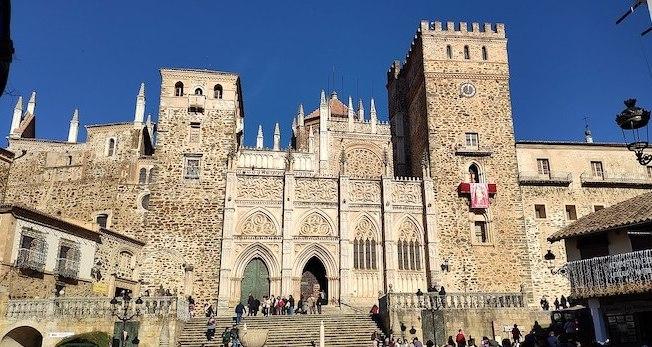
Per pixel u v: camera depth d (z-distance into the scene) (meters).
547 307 43.16
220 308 46.12
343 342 35.16
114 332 32.84
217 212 50.44
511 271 50.41
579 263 33.28
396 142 65.38
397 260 50.28
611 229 31.92
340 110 76.25
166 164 51.72
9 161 48.94
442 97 56.25
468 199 52.66
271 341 34.66
